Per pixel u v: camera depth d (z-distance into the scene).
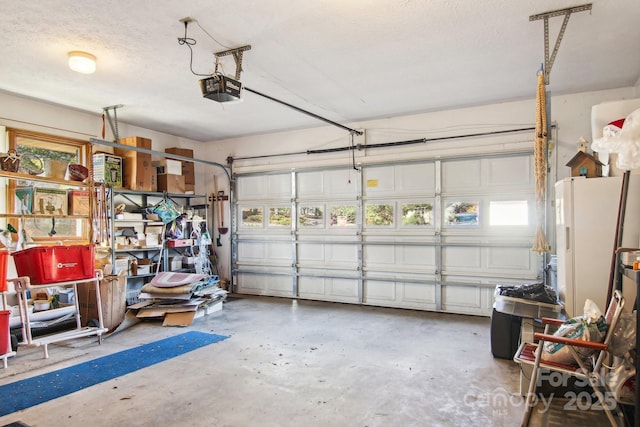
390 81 4.39
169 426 2.52
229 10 2.86
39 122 5.07
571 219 3.28
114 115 5.62
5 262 3.60
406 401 2.83
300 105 5.28
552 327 3.18
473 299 5.46
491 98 5.04
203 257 6.86
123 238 5.67
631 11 2.92
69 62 3.61
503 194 5.26
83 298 4.70
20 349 4.02
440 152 5.62
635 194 3.13
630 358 2.23
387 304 6.01
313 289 6.60
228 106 5.30
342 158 6.34
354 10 2.88
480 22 3.08
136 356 3.81
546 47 3.10
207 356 3.80
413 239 5.81
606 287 3.18
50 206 4.67
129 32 3.19
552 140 4.93
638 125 2.52
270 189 6.99
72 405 2.81
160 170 6.32
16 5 2.76
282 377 3.28
